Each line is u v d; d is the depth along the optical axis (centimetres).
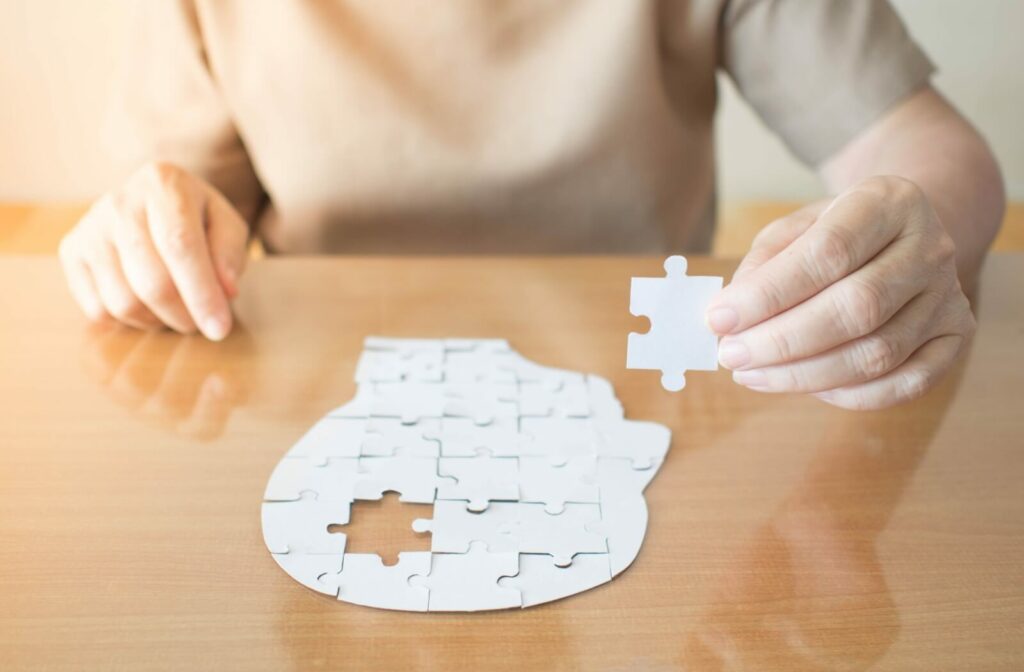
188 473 50
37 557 45
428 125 74
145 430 52
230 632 42
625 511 48
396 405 54
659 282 49
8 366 57
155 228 60
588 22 72
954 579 45
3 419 53
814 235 47
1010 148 175
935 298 48
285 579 44
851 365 48
